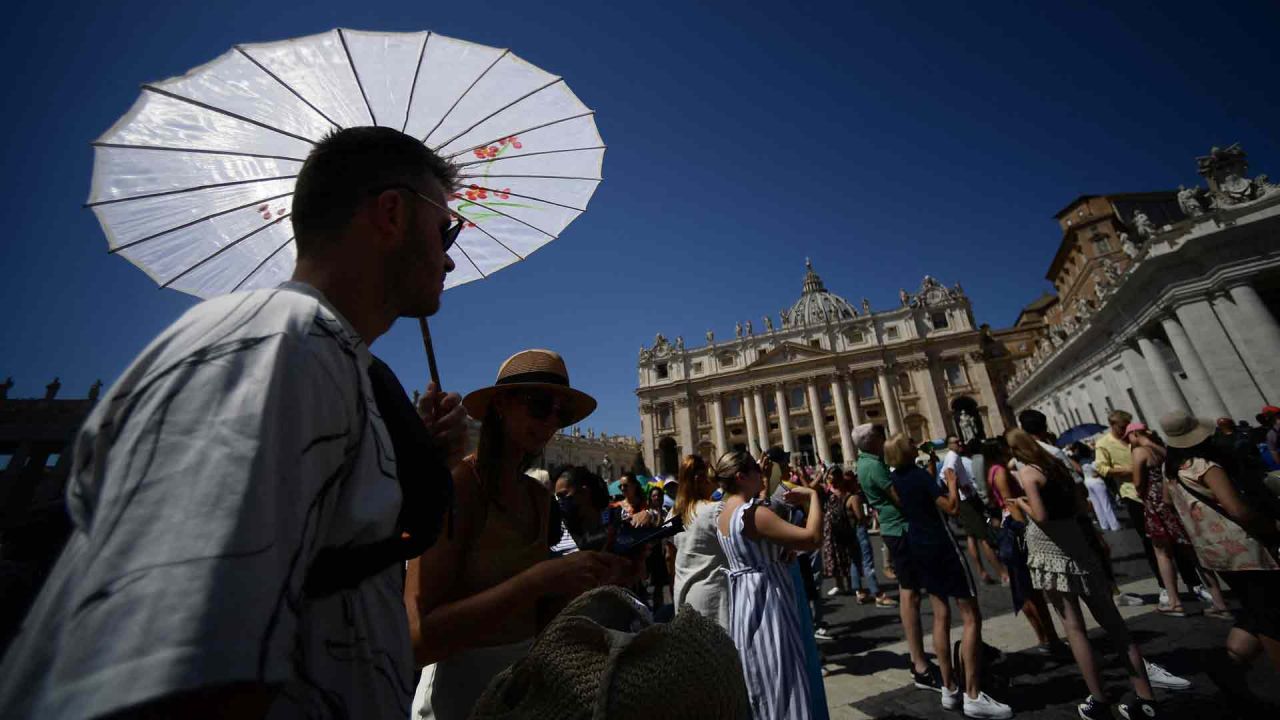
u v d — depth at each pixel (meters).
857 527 9.50
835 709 4.72
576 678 0.97
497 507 2.11
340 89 1.85
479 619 1.66
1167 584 6.48
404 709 0.97
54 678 0.50
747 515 3.53
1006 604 7.69
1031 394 40.03
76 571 0.57
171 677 0.48
